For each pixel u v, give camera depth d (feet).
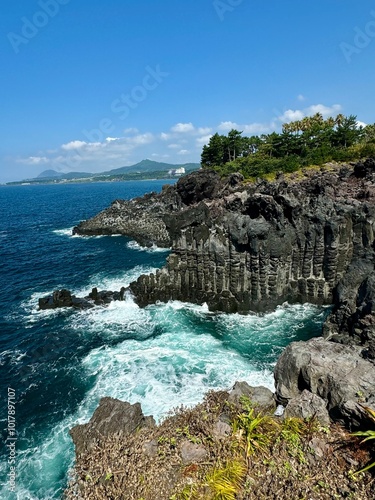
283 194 118.73
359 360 61.52
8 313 128.47
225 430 53.16
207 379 84.64
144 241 239.09
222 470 45.75
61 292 132.87
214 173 251.19
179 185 253.65
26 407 78.79
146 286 128.88
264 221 113.19
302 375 61.36
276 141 330.54
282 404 62.85
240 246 116.26
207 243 120.78
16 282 165.27
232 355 95.20
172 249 131.03
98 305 129.90
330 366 60.13
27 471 62.13
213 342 102.17
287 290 120.98
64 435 69.97
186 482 46.06
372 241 112.47
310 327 107.96
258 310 116.37
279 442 49.19
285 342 100.99
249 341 102.12
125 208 301.63
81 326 115.44
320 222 113.80
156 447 53.01
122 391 81.41
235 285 118.62
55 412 76.89
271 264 114.93
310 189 182.19
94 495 47.73
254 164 309.22
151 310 124.36
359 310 82.99
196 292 126.31
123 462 50.85
